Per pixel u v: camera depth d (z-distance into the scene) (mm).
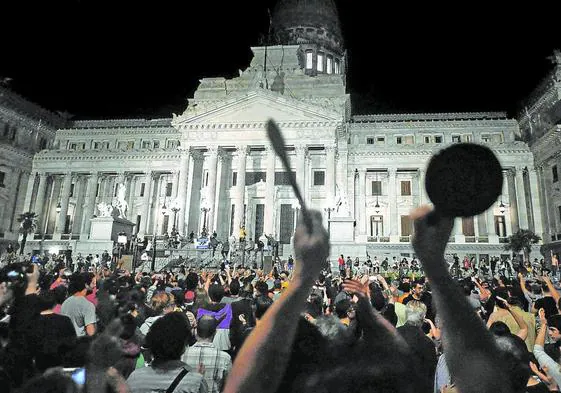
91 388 2271
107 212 50875
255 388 1480
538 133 62281
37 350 4664
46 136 77375
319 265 1570
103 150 71500
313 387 1669
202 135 59375
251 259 45219
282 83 66750
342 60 87500
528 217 61844
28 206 70875
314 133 56844
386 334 1954
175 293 11570
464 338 1533
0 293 6570
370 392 1718
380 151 66125
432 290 1551
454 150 1248
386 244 62594
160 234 69875
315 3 86062
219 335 9055
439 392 5094
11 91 73000
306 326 1924
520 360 2916
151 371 4781
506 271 47469
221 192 61781
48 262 43750
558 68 56969
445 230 1374
